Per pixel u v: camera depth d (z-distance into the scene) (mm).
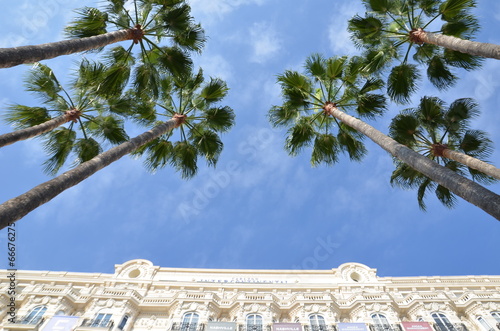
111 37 14727
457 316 20531
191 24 17516
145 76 17156
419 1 16562
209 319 20047
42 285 21781
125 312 20281
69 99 17578
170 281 23406
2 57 9773
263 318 20047
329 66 18500
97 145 18391
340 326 19125
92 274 23703
